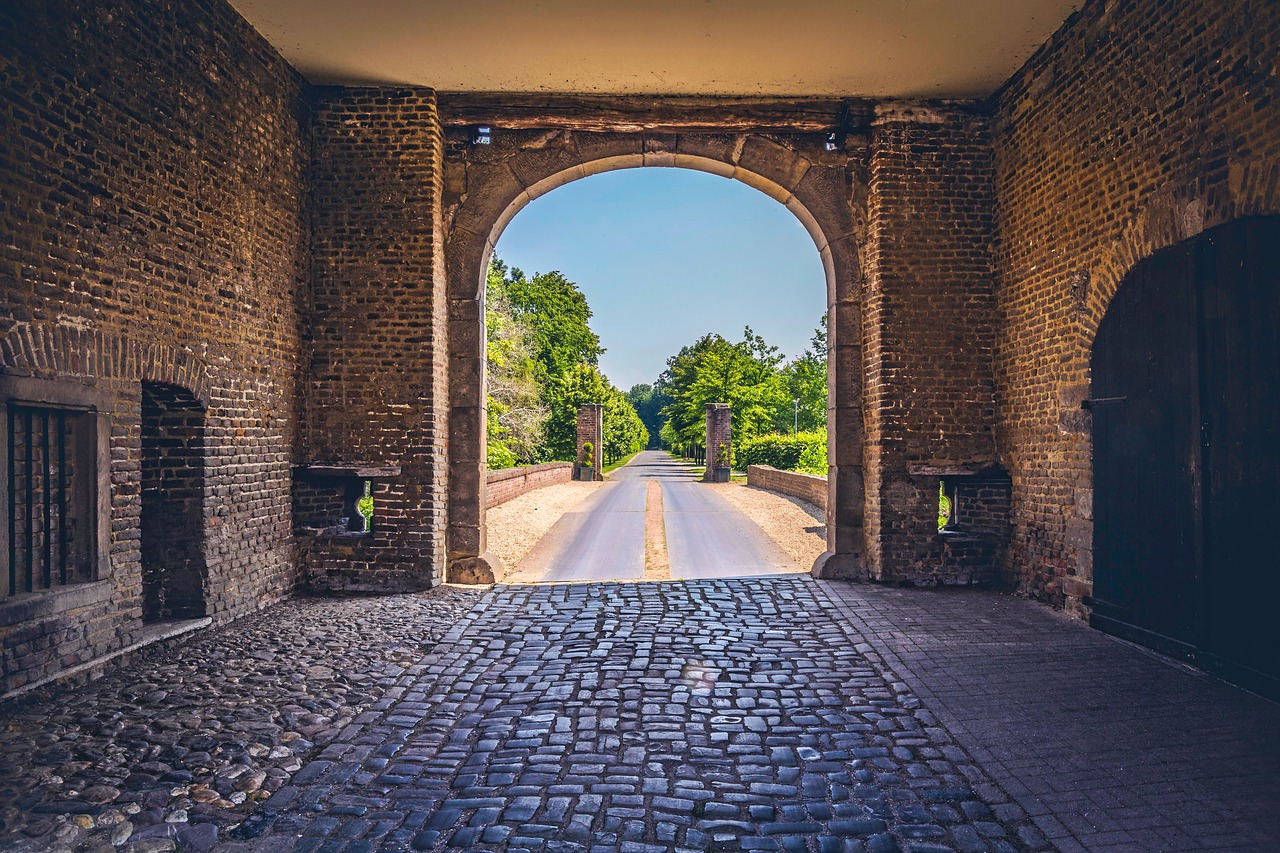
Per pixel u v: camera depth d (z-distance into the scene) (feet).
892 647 17.46
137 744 11.78
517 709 13.78
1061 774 11.08
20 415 13.70
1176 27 16.21
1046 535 21.88
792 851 9.12
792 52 22.38
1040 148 22.17
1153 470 17.12
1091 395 19.53
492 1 19.71
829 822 9.81
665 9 20.13
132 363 16.05
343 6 19.89
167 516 18.61
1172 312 16.46
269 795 10.49
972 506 25.41
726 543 33.88
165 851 9.02
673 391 173.17
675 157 26.23
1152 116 17.06
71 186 14.29
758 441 84.07
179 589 18.67
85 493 14.97
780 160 25.99
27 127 13.25
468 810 10.09
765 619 20.08
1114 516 18.56
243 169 20.48
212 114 19.02
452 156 25.66
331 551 24.30
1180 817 9.85
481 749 12.06
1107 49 18.79
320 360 24.49
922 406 25.05
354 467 23.49
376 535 24.22
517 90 24.98
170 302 17.34
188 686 14.48
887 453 24.93
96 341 14.97
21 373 13.16
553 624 19.63
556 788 10.72
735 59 22.85
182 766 11.14
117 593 15.62
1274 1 13.50
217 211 19.24
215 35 19.11
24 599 13.33
